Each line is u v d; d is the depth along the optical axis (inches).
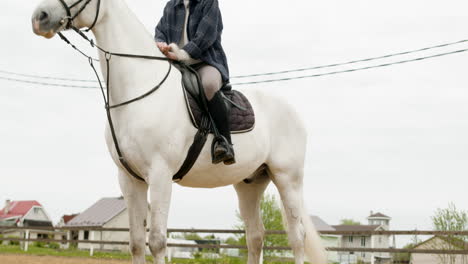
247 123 171.3
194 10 163.9
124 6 148.7
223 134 158.6
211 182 171.2
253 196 199.0
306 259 198.1
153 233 136.9
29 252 655.1
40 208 2266.2
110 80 143.6
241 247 469.1
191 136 153.6
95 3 138.9
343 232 399.5
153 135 139.9
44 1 131.3
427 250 369.7
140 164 140.3
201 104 155.9
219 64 164.2
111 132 145.6
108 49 143.3
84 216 1605.6
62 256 589.6
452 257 428.1
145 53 149.2
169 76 152.3
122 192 151.1
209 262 538.6
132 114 140.3
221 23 169.0
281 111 190.7
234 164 168.7
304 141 196.5
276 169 188.9
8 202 2263.8
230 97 171.6
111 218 1525.6
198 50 157.5
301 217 193.8
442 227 585.6
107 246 1481.3
